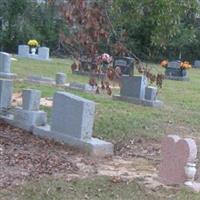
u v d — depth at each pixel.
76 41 9.00
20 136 10.94
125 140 11.79
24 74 23.39
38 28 42.94
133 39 37.50
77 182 8.12
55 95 10.80
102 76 9.63
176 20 11.76
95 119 13.39
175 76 30.14
